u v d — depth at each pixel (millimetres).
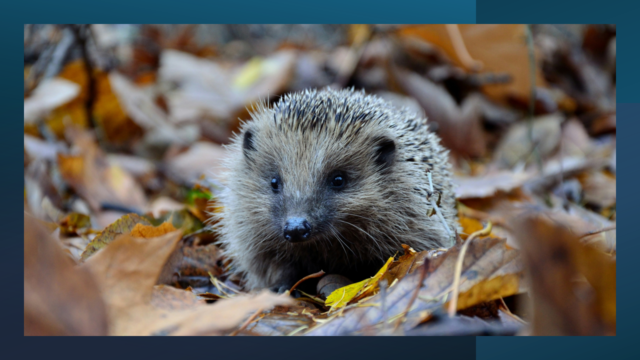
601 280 575
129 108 881
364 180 693
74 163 776
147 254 591
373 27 923
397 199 697
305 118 698
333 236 688
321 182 688
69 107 854
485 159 897
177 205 792
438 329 586
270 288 699
